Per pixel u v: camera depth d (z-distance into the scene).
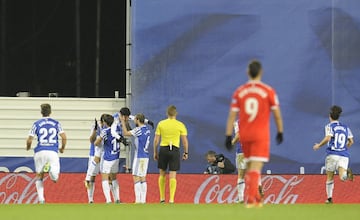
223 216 41.06
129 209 48.00
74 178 71.69
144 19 75.81
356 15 76.00
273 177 71.75
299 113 75.75
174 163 64.62
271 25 75.88
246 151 41.69
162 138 64.75
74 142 78.50
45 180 71.44
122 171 76.44
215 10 75.94
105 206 52.69
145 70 75.81
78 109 79.12
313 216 41.72
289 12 75.94
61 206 53.09
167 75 75.81
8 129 78.88
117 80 101.69
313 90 75.81
